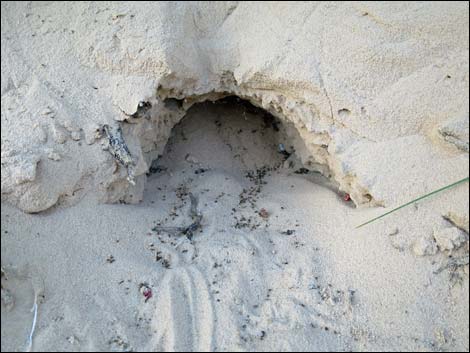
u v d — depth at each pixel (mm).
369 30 658
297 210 660
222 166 778
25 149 582
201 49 692
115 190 632
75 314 514
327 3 680
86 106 625
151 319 524
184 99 713
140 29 655
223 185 717
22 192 566
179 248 604
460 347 524
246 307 538
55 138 597
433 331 532
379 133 625
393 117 625
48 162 585
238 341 504
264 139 802
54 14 681
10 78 636
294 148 750
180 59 655
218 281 559
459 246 569
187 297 543
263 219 656
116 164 616
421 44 651
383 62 646
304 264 579
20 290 529
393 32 659
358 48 648
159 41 644
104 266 562
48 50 656
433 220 583
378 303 546
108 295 539
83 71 647
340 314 538
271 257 593
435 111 620
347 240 598
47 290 534
